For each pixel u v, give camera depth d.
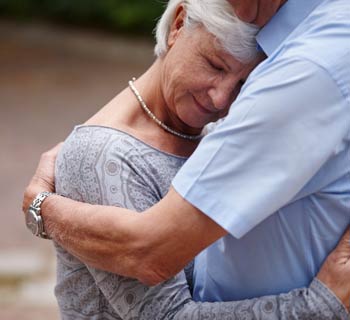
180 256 2.97
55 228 3.32
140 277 3.03
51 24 22.73
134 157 3.33
